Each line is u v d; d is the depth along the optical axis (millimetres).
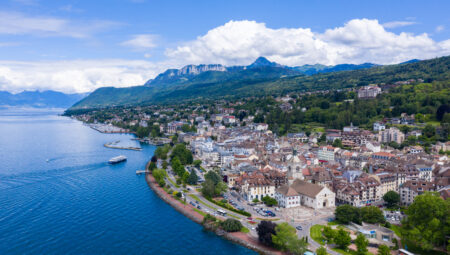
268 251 175875
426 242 166500
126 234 198750
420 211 177125
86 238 192750
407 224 186000
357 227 197500
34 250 178375
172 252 178625
